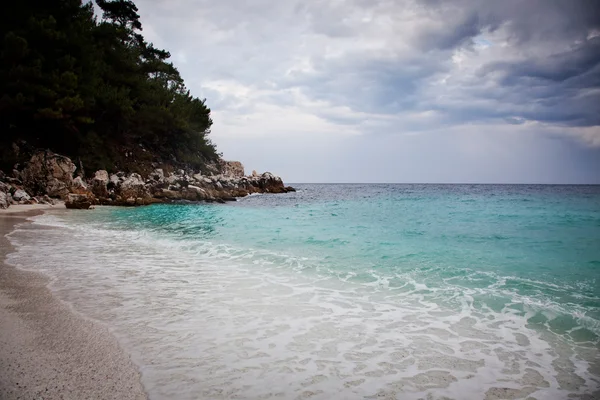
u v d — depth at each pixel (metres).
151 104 44.72
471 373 3.90
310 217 21.58
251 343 4.53
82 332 4.67
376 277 8.00
